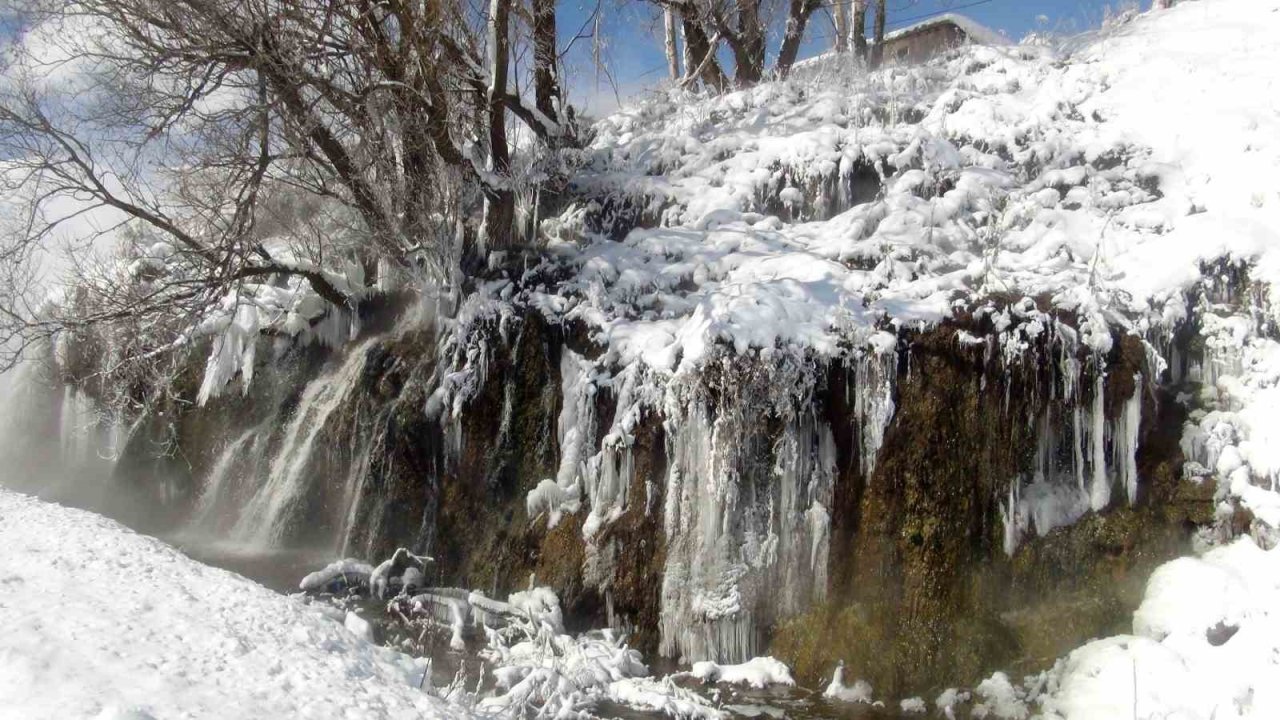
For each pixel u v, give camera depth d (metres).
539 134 12.93
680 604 8.35
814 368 8.40
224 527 11.77
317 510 11.03
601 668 7.66
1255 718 6.06
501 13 11.18
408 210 11.25
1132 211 9.47
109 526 7.18
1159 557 7.56
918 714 7.09
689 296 10.24
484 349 10.40
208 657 4.63
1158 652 6.77
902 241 9.73
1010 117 11.30
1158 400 8.10
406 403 10.70
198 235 11.71
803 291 8.98
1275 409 7.69
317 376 12.01
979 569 7.73
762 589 8.16
